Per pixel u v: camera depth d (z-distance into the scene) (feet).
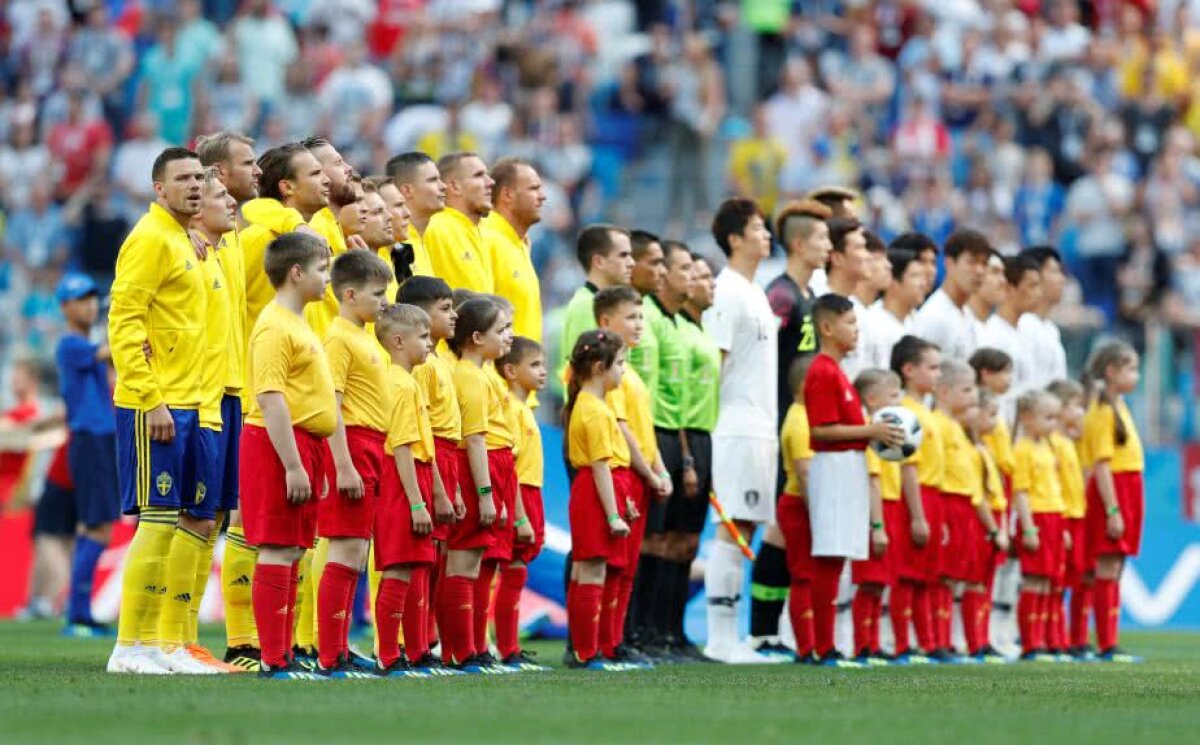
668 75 240.94
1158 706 77.66
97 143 226.79
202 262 92.38
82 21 245.86
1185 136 245.86
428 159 104.68
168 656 91.97
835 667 108.37
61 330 198.18
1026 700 79.77
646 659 107.45
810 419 109.91
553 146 229.66
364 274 87.30
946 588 122.83
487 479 93.86
